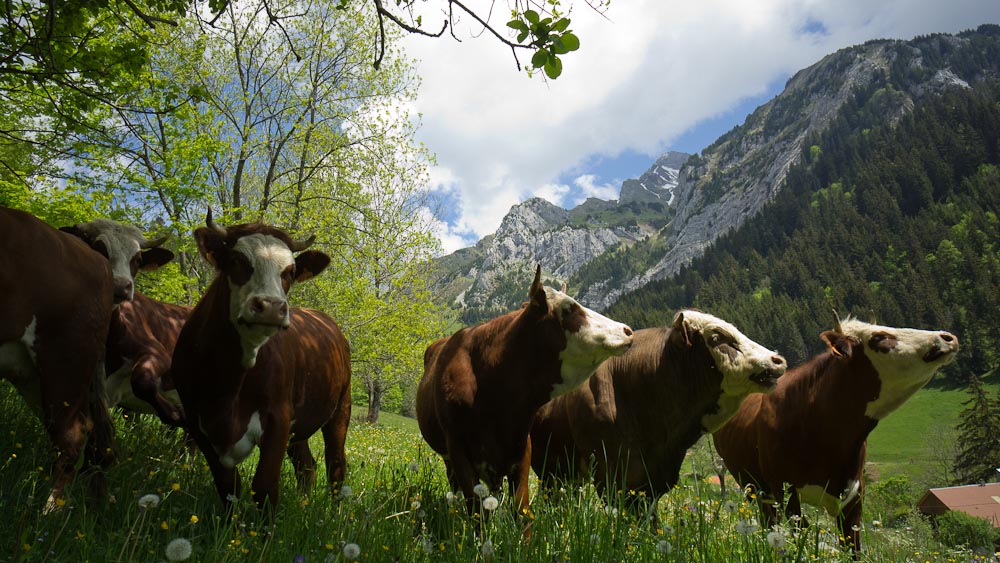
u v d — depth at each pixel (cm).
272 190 2255
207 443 505
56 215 1241
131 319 717
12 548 324
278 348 532
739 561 462
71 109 897
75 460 473
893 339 690
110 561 332
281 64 2112
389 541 411
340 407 747
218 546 362
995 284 14888
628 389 682
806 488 733
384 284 2392
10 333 464
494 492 576
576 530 427
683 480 729
